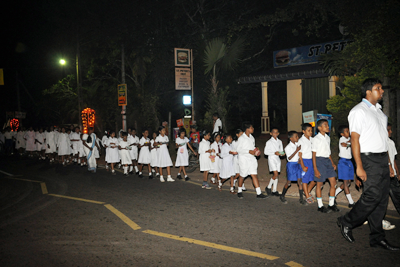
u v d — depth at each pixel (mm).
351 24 13461
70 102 25250
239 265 4320
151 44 24016
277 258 4496
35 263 4566
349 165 6809
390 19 11836
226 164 8727
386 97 12578
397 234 5266
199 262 4441
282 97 28688
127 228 5945
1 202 8484
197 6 23875
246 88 26203
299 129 20062
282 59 20375
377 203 4609
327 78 18719
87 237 5523
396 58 12148
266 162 13508
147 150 11680
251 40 24219
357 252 4621
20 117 29328
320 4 16625
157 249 4930
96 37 23750
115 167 15047
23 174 13391
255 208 7125
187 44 23859
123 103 18406
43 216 6891
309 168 7008
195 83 24109
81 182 11047
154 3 23500
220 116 18672
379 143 4578
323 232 5461
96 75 26438
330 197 6645
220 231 5660
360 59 12664
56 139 17281
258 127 29766
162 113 27391
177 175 11359
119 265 4418
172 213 6887
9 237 5633
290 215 6500
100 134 24719
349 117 4703
